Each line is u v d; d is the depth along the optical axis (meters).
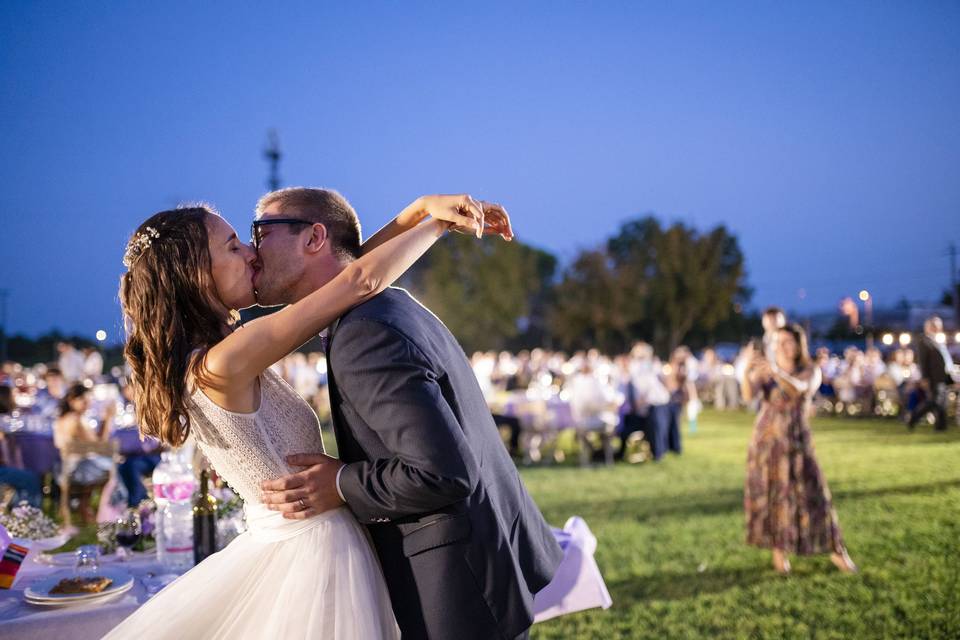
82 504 6.17
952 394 13.32
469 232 1.92
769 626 3.80
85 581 2.12
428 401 1.48
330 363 1.57
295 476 1.61
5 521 2.83
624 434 10.36
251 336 1.54
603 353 43.62
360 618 1.54
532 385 21.44
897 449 10.13
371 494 1.53
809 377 4.64
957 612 3.88
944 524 5.72
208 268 1.64
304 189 1.82
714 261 40.38
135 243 1.64
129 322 1.66
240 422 1.59
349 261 1.79
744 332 48.41
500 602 1.60
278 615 1.55
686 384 13.82
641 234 44.44
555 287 44.50
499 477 1.75
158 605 1.63
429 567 1.58
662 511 6.68
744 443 11.72
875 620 3.82
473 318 42.28
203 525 2.33
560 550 1.94
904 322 29.64
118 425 7.42
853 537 5.43
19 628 1.89
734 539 5.57
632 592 4.46
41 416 7.55
